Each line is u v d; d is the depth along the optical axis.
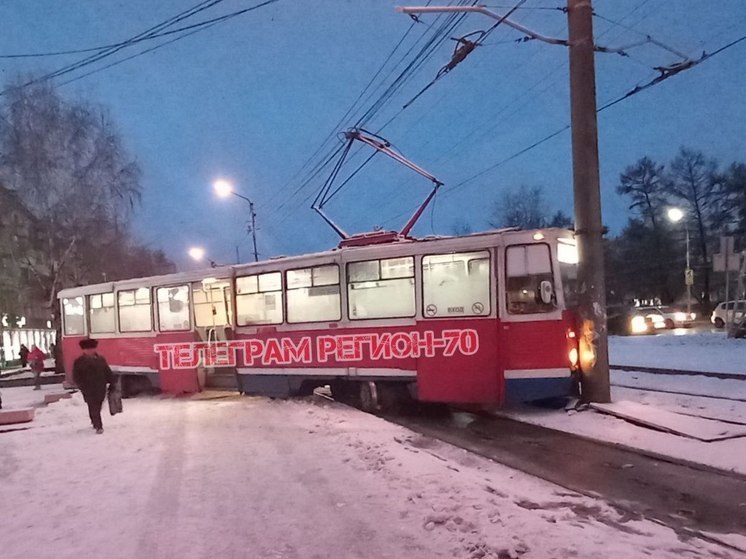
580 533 5.43
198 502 6.74
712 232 49.66
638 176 51.91
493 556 4.96
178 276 16.80
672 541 5.43
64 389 21.77
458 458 8.87
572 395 11.70
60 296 20.94
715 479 7.41
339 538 5.55
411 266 12.50
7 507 6.89
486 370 11.63
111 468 8.48
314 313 13.95
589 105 11.88
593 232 11.72
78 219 31.86
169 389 16.80
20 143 30.69
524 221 49.94
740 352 18.23
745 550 5.31
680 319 37.09
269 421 11.84
